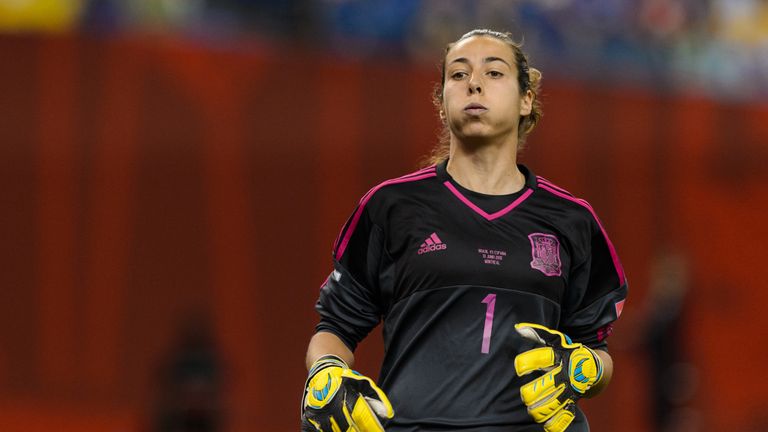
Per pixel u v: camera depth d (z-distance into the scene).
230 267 38.34
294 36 41.03
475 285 9.73
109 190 37.72
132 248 37.78
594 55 42.53
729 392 41.12
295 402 38.25
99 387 37.22
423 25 41.41
